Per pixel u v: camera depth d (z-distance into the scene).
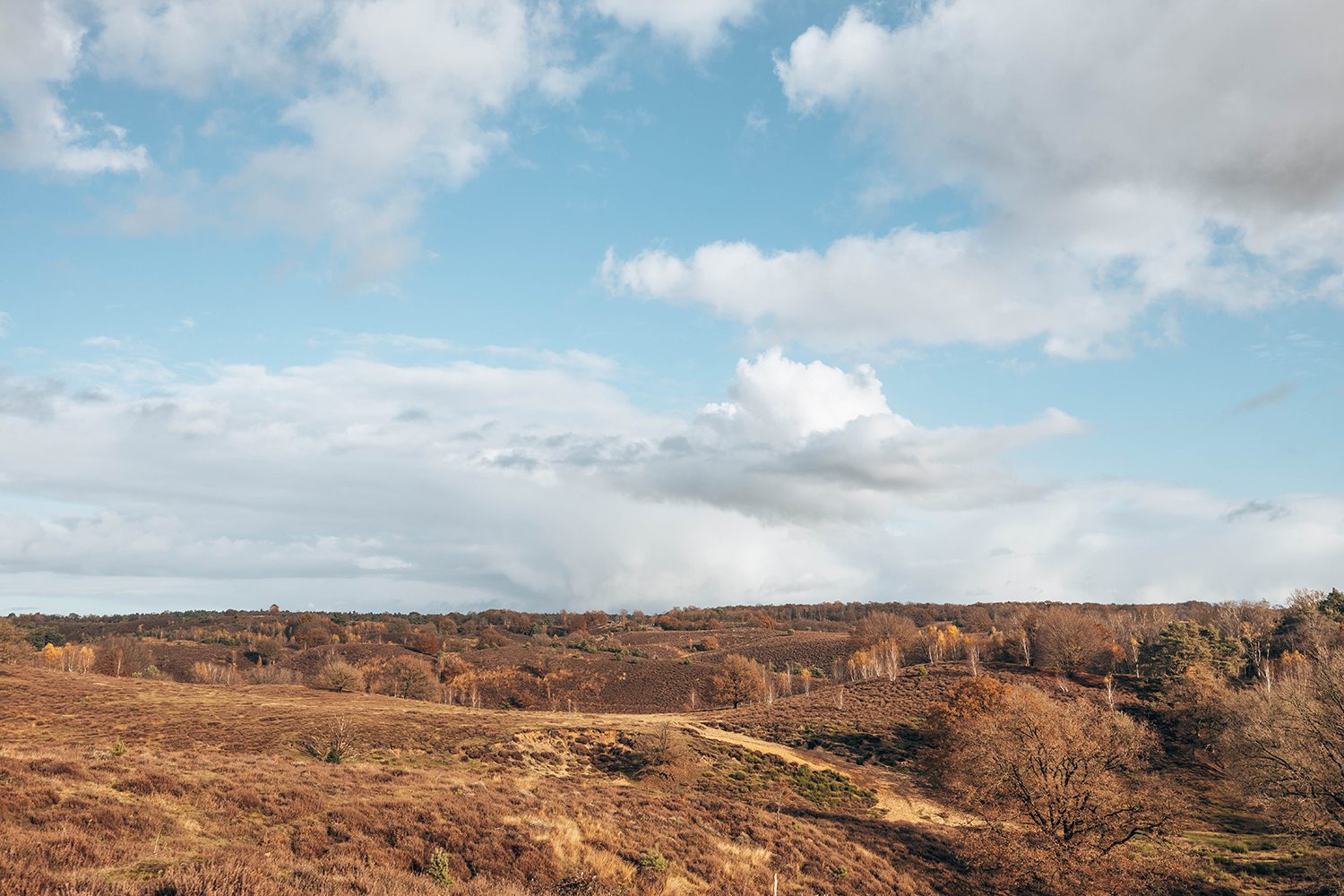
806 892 28.91
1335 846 41.28
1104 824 37.34
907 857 38.69
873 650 141.88
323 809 25.33
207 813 22.81
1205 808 58.00
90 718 61.66
